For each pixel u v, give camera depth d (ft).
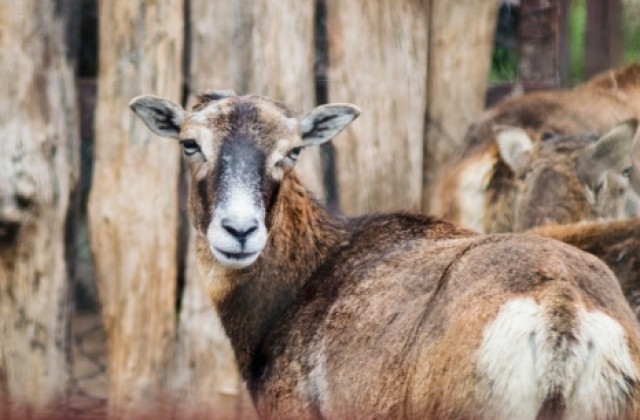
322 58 111.45
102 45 97.81
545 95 107.86
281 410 73.72
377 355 66.44
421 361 62.95
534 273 61.77
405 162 102.63
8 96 94.32
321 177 99.09
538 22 113.80
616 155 94.38
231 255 72.38
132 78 96.94
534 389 58.70
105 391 104.99
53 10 97.25
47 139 95.55
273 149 74.54
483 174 100.58
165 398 97.25
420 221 76.28
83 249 119.96
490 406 59.62
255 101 76.13
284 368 73.92
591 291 61.72
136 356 96.94
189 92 99.66
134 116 96.68
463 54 106.73
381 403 65.51
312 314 73.92
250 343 77.56
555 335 58.75
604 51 123.34
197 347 96.84
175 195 97.14
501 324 59.57
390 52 102.37
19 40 94.94
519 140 97.50
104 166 97.35
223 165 73.67
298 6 99.09
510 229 100.32
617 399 59.52
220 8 98.17
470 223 100.78
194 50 98.73
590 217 94.68
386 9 102.42
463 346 60.70
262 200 73.20
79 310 120.16
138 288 96.78
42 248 95.45
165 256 96.94
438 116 106.83
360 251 75.61
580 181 94.84
